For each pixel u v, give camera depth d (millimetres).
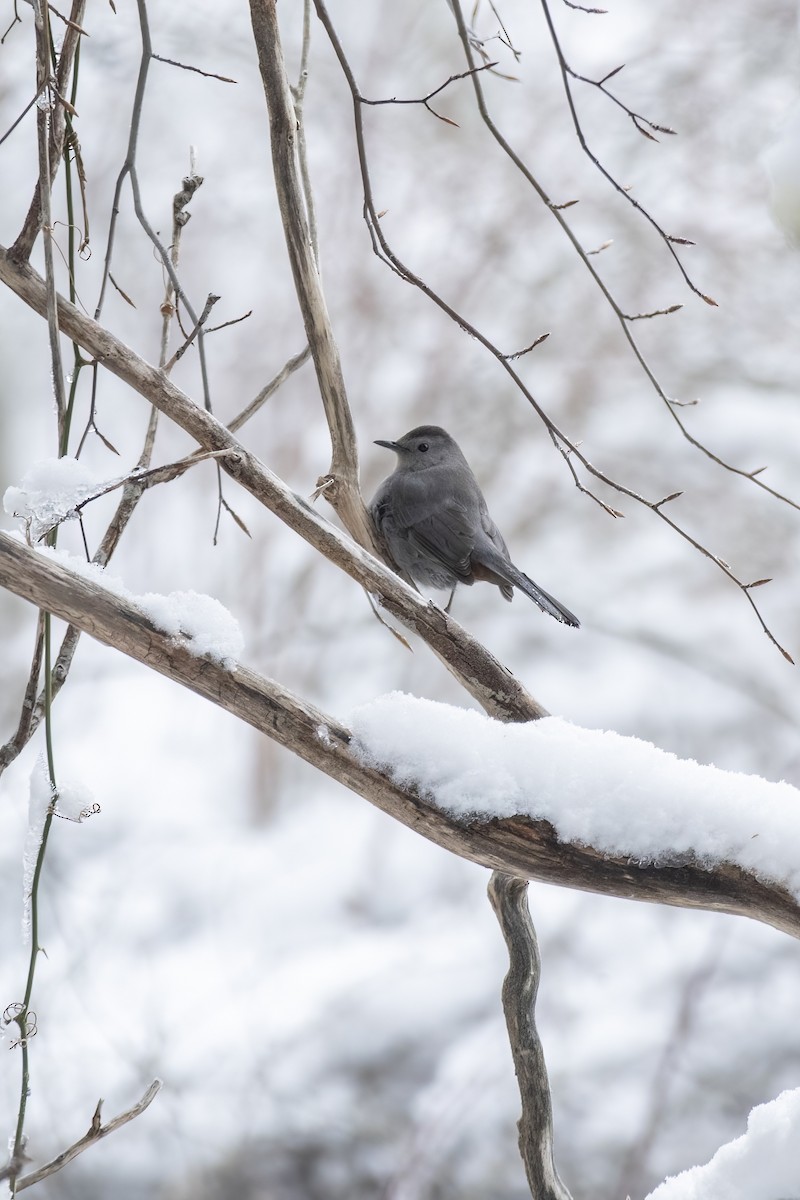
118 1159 9188
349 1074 10188
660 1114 9719
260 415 16578
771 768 14742
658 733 15258
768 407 17172
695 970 10719
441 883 12492
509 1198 9422
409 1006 10727
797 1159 3227
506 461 16953
